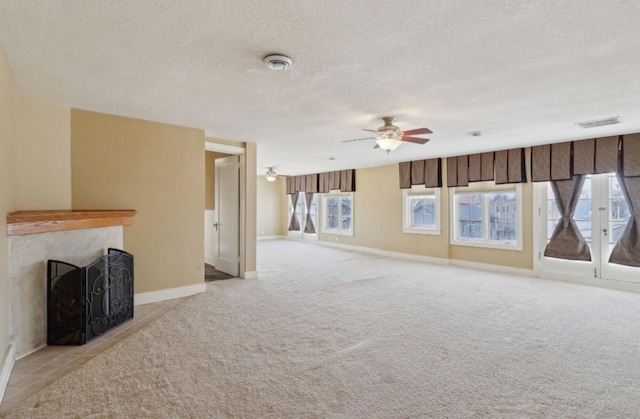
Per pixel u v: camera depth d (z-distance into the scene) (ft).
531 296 15.49
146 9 6.19
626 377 8.32
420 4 6.01
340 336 10.78
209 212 23.20
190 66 8.70
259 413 6.81
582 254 18.03
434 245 24.72
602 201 17.60
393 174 27.84
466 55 8.06
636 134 16.20
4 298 8.09
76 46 7.64
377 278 19.24
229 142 18.35
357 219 31.17
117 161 13.38
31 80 9.63
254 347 9.93
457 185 23.21
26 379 8.09
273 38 7.28
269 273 20.62
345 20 6.55
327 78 9.47
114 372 8.43
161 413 6.79
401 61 8.39
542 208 19.63
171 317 12.48
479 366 8.82
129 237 13.76
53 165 11.65
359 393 7.55
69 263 10.41
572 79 9.54
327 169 32.50
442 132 16.14
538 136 17.04
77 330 10.03
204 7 6.12
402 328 11.47
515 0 5.88
